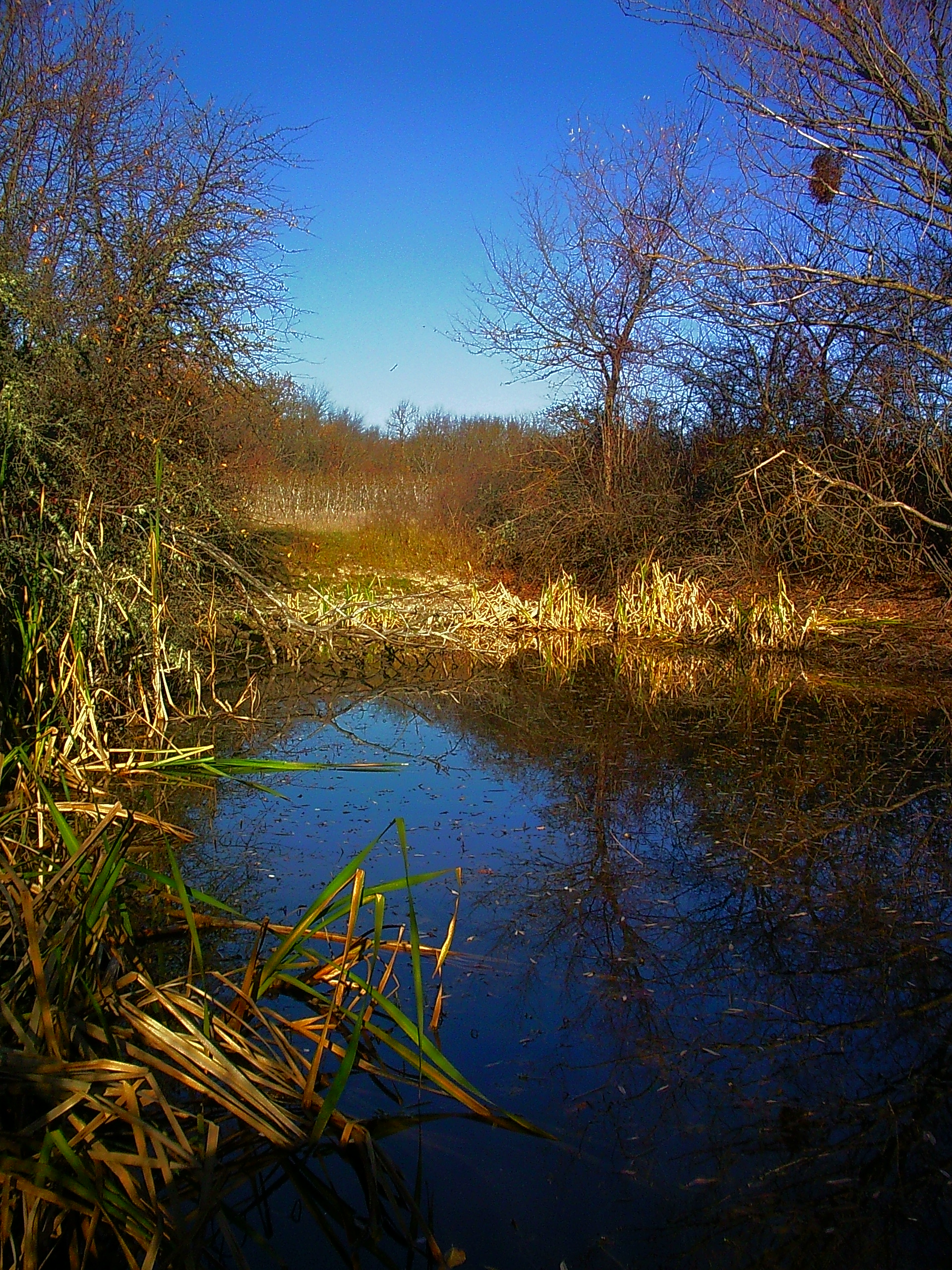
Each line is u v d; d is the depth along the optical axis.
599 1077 2.76
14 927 2.77
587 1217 2.23
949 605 10.77
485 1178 2.35
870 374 11.20
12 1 9.31
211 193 9.76
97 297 8.47
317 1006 3.04
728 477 12.92
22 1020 2.47
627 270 13.73
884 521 11.66
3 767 4.18
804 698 8.10
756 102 9.80
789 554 12.17
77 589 6.24
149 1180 2.14
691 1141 2.49
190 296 9.70
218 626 9.62
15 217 8.54
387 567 14.68
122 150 9.51
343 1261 2.08
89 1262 2.05
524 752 6.44
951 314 10.27
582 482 13.90
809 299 10.70
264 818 5.00
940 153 9.41
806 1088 2.71
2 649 5.27
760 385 12.48
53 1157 2.13
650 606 11.23
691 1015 3.09
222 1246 2.12
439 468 21.11
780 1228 2.19
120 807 3.28
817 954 3.50
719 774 5.82
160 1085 2.49
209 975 3.16
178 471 8.86
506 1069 2.78
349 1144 2.40
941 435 10.56
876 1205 2.28
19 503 6.25
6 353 6.85
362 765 6.03
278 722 7.23
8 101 9.32
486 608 11.84
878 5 9.33
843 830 4.81
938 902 3.94
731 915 3.84
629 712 7.68
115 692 6.60
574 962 3.43
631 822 4.97
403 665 9.80
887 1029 3.01
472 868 4.34
